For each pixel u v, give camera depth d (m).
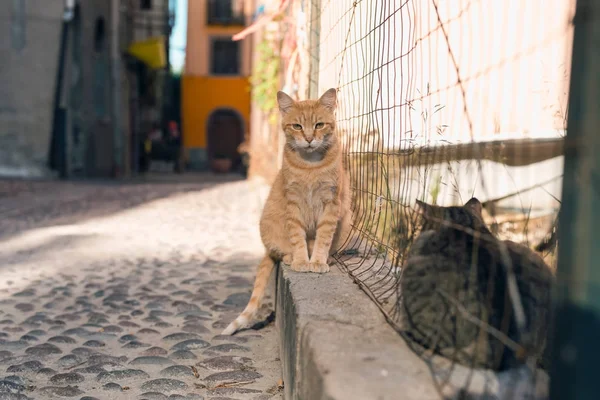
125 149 9.92
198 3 12.45
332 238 1.53
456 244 0.93
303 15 2.44
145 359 1.41
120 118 9.35
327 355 0.88
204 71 12.72
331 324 1.01
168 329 1.63
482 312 0.86
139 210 4.15
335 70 1.95
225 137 13.10
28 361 1.40
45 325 1.67
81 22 7.46
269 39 4.64
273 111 4.28
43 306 1.84
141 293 1.97
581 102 0.64
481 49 1.26
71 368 1.39
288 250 1.57
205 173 11.84
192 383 1.30
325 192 1.50
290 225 1.52
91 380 1.32
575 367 0.65
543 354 0.87
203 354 1.46
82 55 7.59
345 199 1.61
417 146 1.47
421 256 0.96
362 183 1.62
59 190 5.67
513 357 0.85
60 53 7.10
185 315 1.74
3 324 1.67
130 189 5.98
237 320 1.57
